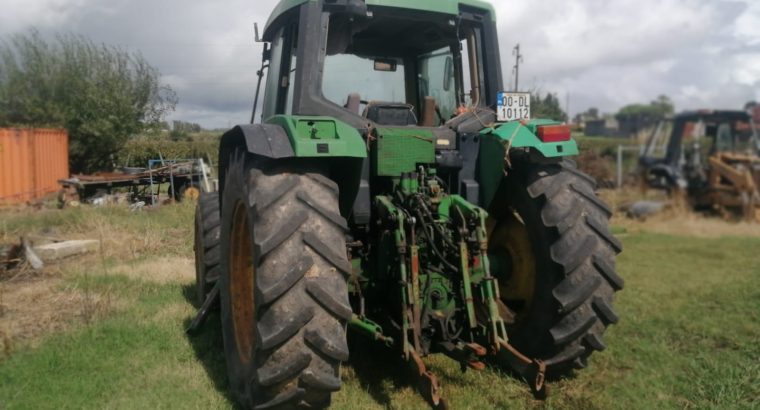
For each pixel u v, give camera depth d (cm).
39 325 460
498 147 352
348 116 351
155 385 355
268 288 272
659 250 816
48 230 918
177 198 1022
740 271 679
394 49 432
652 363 402
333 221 289
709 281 626
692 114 1229
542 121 365
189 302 533
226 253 372
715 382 368
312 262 278
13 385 352
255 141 291
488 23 404
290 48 398
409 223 318
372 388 352
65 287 570
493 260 385
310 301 276
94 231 879
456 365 387
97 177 1346
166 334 441
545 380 371
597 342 342
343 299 279
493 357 396
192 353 407
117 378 364
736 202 1095
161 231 874
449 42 418
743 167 1124
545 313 346
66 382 355
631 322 487
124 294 555
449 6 384
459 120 377
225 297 374
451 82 418
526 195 355
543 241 346
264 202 288
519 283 376
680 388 364
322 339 274
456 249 328
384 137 341
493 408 332
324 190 298
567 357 345
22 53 2119
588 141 1273
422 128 361
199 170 986
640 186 1230
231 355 349
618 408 338
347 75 405
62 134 1781
